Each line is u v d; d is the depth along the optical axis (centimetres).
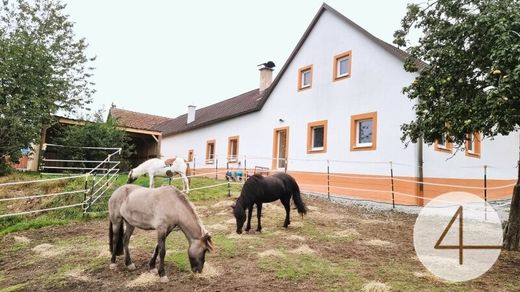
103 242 716
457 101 668
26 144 1593
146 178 1518
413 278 503
